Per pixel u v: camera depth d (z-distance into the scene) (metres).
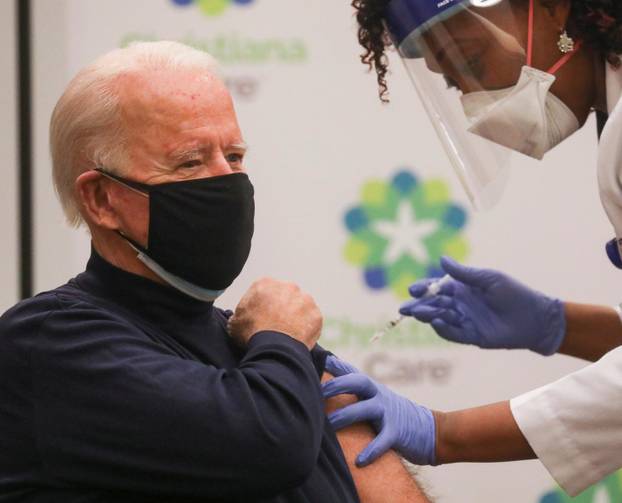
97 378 3.15
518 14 4.20
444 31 4.17
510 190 6.69
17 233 6.70
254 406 3.13
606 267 6.74
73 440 3.15
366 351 6.70
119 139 3.34
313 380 3.30
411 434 4.00
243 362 3.32
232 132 3.43
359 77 6.61
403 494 3.72
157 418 3.10
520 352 6.74
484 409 4.22
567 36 4.21
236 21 6.57
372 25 4.36
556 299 5.50
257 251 6.66
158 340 3.37
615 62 4.24
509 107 4.23
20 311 3.33
